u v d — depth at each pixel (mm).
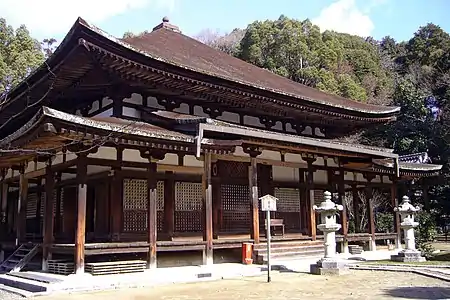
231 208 17062
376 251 21141
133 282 10945
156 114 14555
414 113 40906
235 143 14062
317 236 18906
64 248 12719
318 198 20344
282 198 18953
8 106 17719
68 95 16516
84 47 12562
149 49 16609
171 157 14516
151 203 13562
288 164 18125
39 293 9891
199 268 13812
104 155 12961
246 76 19188
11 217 20406
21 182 16078
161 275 12125
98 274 12016
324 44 49219
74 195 16828
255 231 15852
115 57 13164
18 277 12531
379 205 31797
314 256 17062
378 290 9797
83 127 11203
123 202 14125
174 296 9352
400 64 60281
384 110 22328
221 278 12289
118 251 12695
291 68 46750
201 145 13594
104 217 14648
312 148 16828
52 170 13766
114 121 13688
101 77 14508
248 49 48375
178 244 13930
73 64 13805
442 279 11531
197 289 10312
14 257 14680
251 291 9906
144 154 13719
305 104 18656
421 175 22953
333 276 12438
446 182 32938
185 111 16672
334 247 13336
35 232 18703
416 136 39906
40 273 12742
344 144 17328
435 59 50219
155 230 13500
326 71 45188
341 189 20234
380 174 22297
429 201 33250
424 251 19656
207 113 17375
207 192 14750
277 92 17297
